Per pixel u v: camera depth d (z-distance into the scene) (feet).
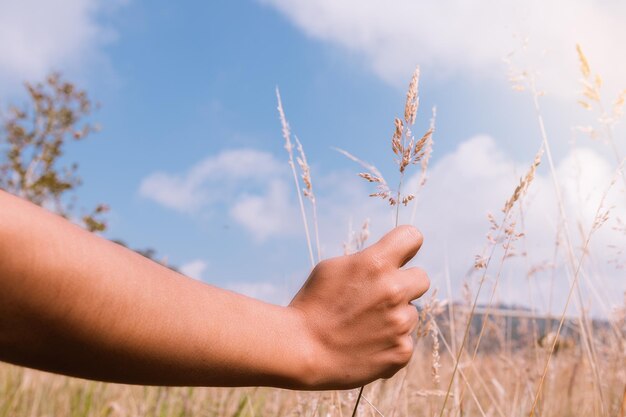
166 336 2.27
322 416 5.87
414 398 6.14
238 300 2.57
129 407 9.50
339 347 2.64
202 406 8.52
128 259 2.27
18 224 1.99
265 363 2.51
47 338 2.12
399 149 3.64
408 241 2.71
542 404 7.16
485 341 8.32
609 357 8.05
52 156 32.58
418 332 4.91
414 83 3.61
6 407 9.82
